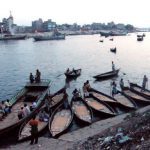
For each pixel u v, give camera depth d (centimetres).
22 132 2619
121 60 9012
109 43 17925
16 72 7206
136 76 6131
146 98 3800
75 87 5275
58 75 6656
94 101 3662
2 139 2609
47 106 3178
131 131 2003
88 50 13075
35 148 2342
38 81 4294
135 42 18625
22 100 3600
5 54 11912
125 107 3450
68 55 11044
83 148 2036
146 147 1622
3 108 3064
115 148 1777
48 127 2714
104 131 2366
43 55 11219
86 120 2959
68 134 2661
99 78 5775
